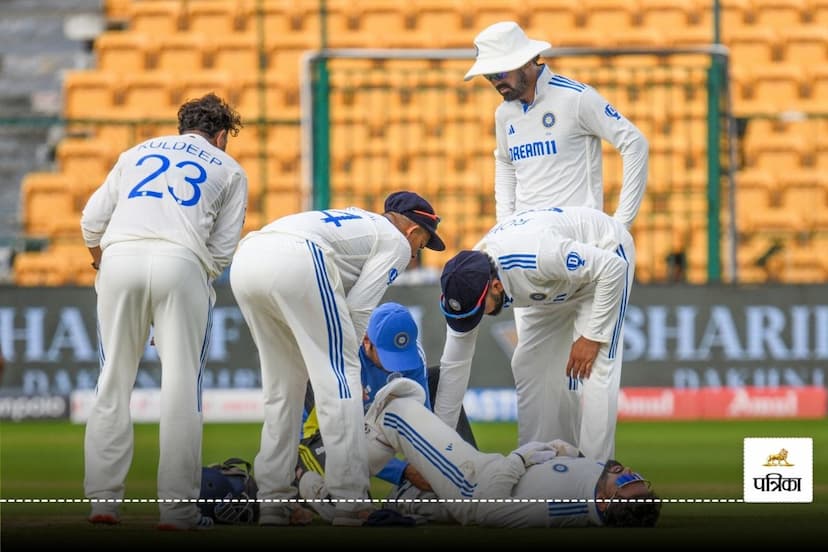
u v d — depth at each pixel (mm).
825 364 50031
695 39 73688
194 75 71438
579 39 72812
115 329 22156
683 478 32094
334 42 73562
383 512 21781
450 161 63594
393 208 23438
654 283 49781
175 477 21703
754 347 49938
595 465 21781
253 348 49188
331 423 21625
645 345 49812
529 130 27141
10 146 73438
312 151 49781
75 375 49469
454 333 24219
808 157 68312
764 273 58000
